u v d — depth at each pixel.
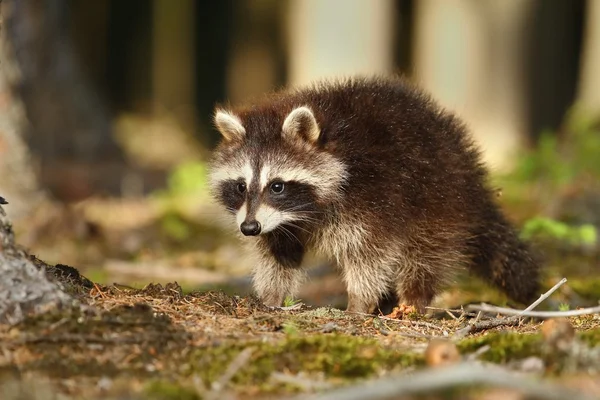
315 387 6.61
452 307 12.25
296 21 27.05
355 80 12.10
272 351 7.13
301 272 11.63
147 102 46.38
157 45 45.09
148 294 8.86
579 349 7.13
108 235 19.70
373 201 10.75
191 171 24.23
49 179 24.91
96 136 28.69
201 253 18.20
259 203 10.86
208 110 47.12
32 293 7.37
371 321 9.05
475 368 5.83
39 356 6.87
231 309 8.73
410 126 11.18
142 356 6.99
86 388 6.51
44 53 26.50
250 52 45.28
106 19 46.66
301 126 10.91
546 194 20.02
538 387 5.71
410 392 5.73
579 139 22.05
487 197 12.11
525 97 32.94
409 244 11.12
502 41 32.38
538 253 13.02
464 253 11.88
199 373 6.81
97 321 7.32
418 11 36.66
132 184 26.17
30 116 26.66
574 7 38.41
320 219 10.99
